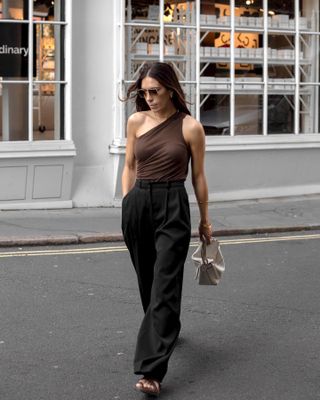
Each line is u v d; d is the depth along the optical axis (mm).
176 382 5273
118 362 5613
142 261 5387
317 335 6344
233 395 5059
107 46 12359
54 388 5121
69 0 11844
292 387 5211
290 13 13766
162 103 5117
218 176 13242
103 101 12422
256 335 6320
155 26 12609
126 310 6949
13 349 5859
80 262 8945
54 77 11969
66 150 11961
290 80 13820
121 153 12352
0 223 10938
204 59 13016
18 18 11633
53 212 11906
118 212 12125
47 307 7008
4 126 11688
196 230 10953
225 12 13172
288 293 7680
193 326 6539
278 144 13625
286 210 12688
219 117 13203
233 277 8328
